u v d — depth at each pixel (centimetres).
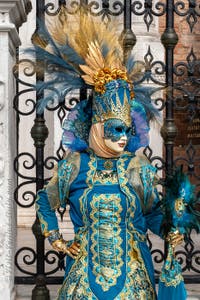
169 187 328
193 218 327
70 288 328
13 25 375
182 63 441
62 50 354
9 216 385
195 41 862
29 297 444
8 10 375
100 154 334
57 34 359
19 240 725
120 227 327
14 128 421
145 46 776
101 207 325
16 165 424
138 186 330
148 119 369
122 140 326
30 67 376
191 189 329
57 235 343
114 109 325
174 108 444
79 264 329
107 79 329
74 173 335
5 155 381
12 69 403
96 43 341
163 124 434
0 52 377
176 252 450
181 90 442
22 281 434
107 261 323
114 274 322
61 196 339
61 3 414
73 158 339
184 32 860
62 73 357
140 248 332
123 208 325
